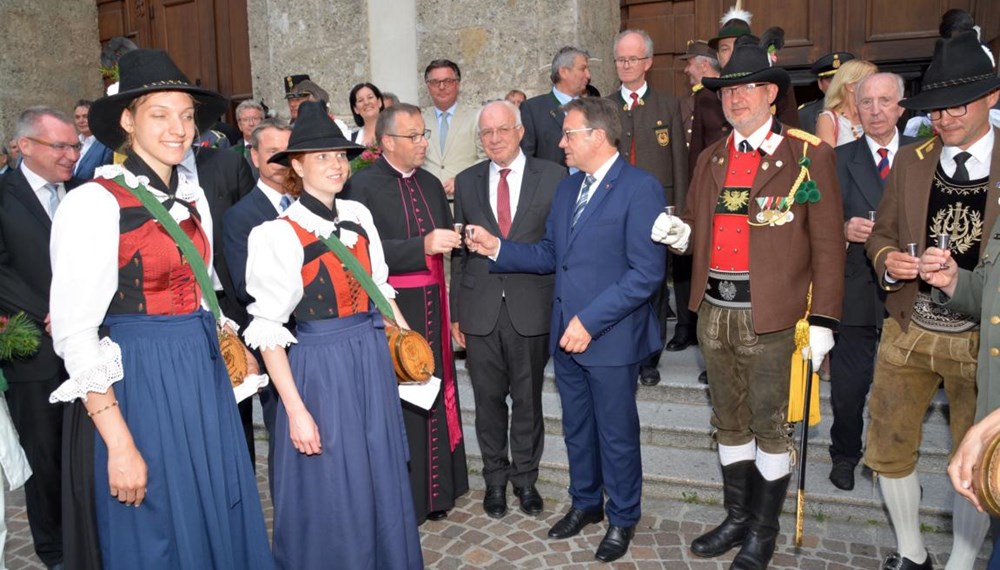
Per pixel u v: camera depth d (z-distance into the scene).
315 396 2.60
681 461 4.25
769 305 2.99
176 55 8.51
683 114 5.07
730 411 3.33
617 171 3.25
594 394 3.35
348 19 6.54
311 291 2.62
